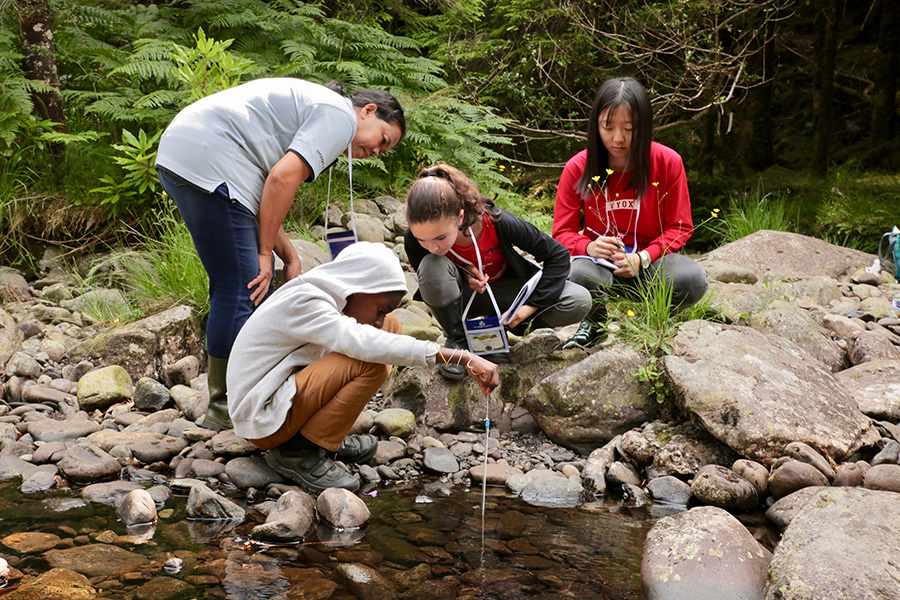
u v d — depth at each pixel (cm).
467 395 329
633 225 351
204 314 396
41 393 334
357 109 291
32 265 483
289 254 318
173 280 409
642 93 320
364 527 240
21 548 213
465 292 320
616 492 280
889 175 941
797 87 1343
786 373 310
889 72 1105
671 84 952
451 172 283
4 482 264
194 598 188
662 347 319
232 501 251
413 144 648
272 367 256
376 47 680
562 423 311
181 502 255
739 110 1101
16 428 307
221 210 270
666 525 225
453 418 327
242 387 255
